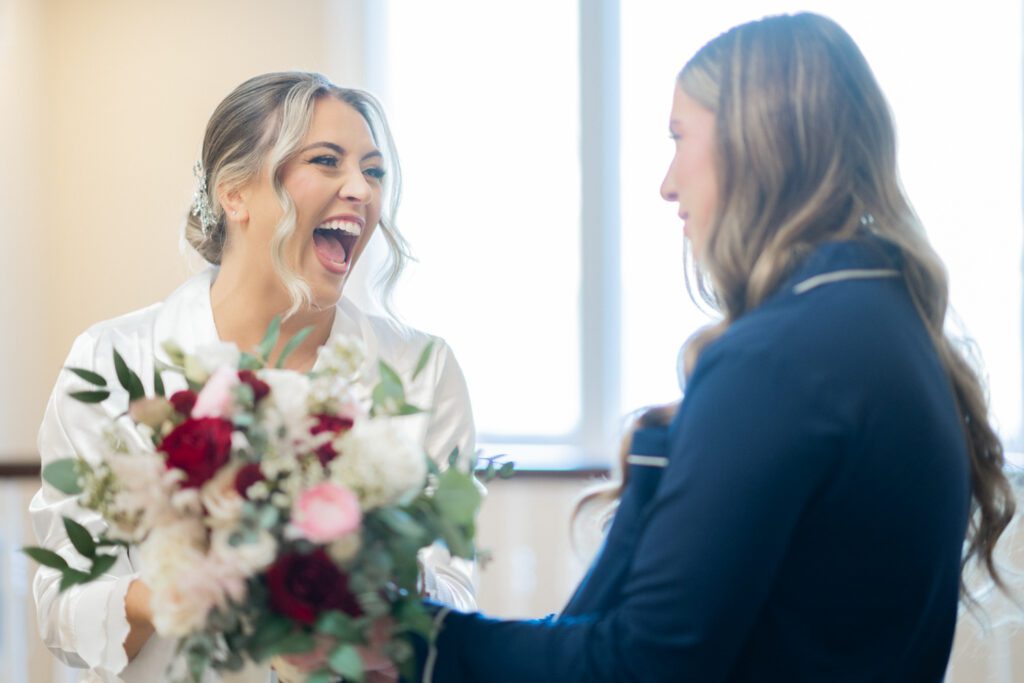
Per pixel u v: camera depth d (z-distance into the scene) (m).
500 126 4.05
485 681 1.25
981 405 1.29
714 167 1.25
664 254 4.00
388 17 4.05
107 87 4.15
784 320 1.14
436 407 1.99
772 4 3.91
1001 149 3.67
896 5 3.74
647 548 1.14
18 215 3.99
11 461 2.89
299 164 1.80
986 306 3.63
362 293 3.77
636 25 4.00
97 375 1.28
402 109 4.05
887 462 1.11
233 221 1.86
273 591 1.13
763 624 1.16
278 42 4.08
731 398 1.12
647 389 4.00
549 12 4.03
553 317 4.04
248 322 1.89
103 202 4.16
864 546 1.13
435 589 1.69
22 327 4.01
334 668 1.14
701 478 1.11
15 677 2.92
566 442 4.01
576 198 4.04
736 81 1.23
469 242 4.05
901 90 3.72
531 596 3.73
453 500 1.19
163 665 1.73
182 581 1.10
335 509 1.09
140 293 4.15
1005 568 1.65
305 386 1.19
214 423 1.14
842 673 1.15
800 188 1.22
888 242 1.23
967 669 2.56
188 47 4.12
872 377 1.12
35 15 4.07
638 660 1.13
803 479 1.10
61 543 1.77
